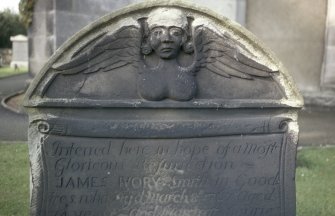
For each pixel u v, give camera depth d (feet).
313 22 33.53
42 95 9.12
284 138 9.70
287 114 9.64
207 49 9.27
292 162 9.75
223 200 9.74
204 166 9.61
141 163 9.48
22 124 23.54
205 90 9.45
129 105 9.21
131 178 9.52
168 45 8.98
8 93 37.29
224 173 9.66
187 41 9.21
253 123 9.55
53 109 9.20
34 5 29.73
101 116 9.33
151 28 9.02
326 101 33.19
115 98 9.32
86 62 9.13
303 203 13.24
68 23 28.53
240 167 9.68
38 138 9.25
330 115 29.81
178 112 9.41
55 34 27.86
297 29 33.68
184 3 9.03
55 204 9.44
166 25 8.96
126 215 9.63
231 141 9.59
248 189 9.75
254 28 34.17
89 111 9.29
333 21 32.81
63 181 9.38
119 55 9.18
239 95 9.52
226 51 9.30
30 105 9.08
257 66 9.36
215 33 9.21
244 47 9.32
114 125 9.28
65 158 9.32
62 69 9.06
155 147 9.45
